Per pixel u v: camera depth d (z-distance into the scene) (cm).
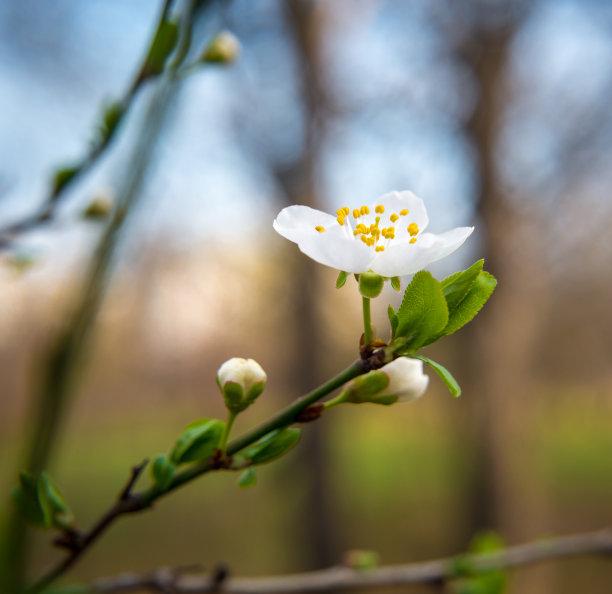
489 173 948
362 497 1470
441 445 1627
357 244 134
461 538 1016
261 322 1157
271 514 1411
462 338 979
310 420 139
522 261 966
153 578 196
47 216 203
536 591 873
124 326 698
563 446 1644
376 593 660
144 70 167
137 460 1725
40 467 127
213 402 1586
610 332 1090
